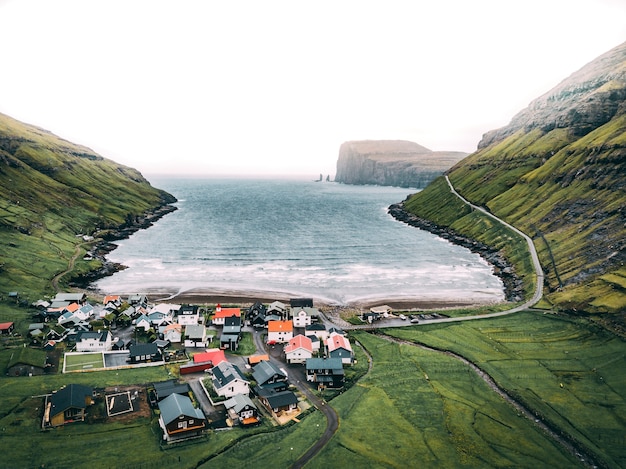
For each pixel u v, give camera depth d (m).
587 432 69.44
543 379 85.62
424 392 80.81
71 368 87.69
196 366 88.50
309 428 69.44
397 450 64.06
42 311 115.25
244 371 89.56
